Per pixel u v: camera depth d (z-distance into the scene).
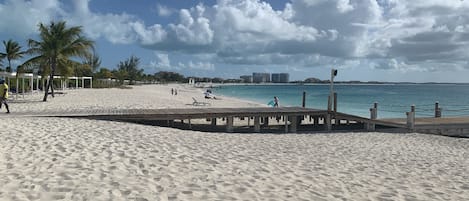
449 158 9.59
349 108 34.41
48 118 12.07
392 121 16.33
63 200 4.69
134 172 6.23
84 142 8.38
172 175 6.19
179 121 16.45
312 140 11.84
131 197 4.93
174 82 165.75
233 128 14.95
